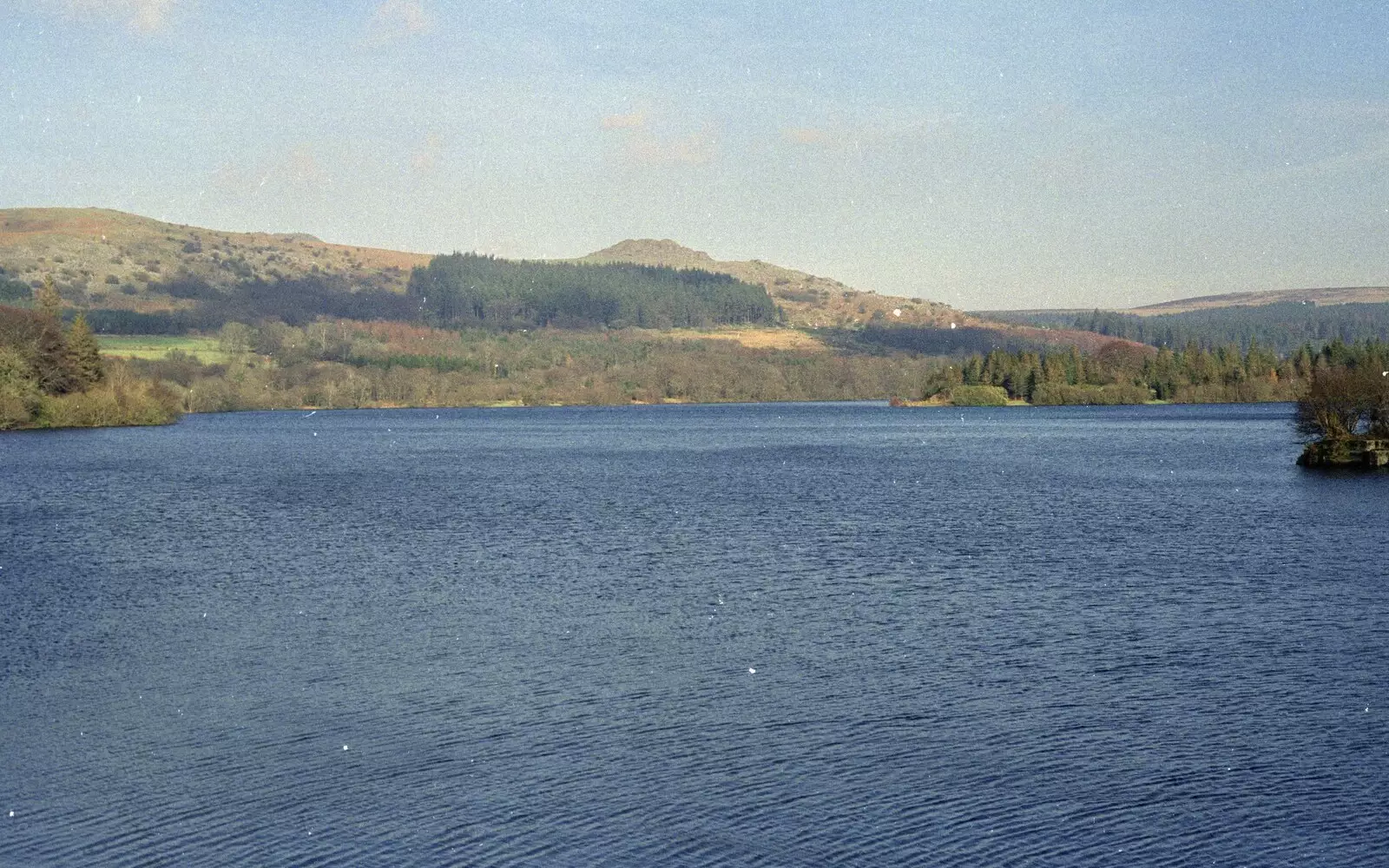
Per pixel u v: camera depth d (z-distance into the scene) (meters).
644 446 153.75
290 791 23.88
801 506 74.75
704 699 29.59
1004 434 175.50
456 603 41.44
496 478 100.44
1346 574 46.72
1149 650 34.16
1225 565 49.00
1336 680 30.98
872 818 22.62
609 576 46.94
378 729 27.38
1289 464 106.19
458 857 21.19
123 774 24.72
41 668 32.56
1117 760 25.34
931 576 46.53
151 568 49.78
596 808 23.05
